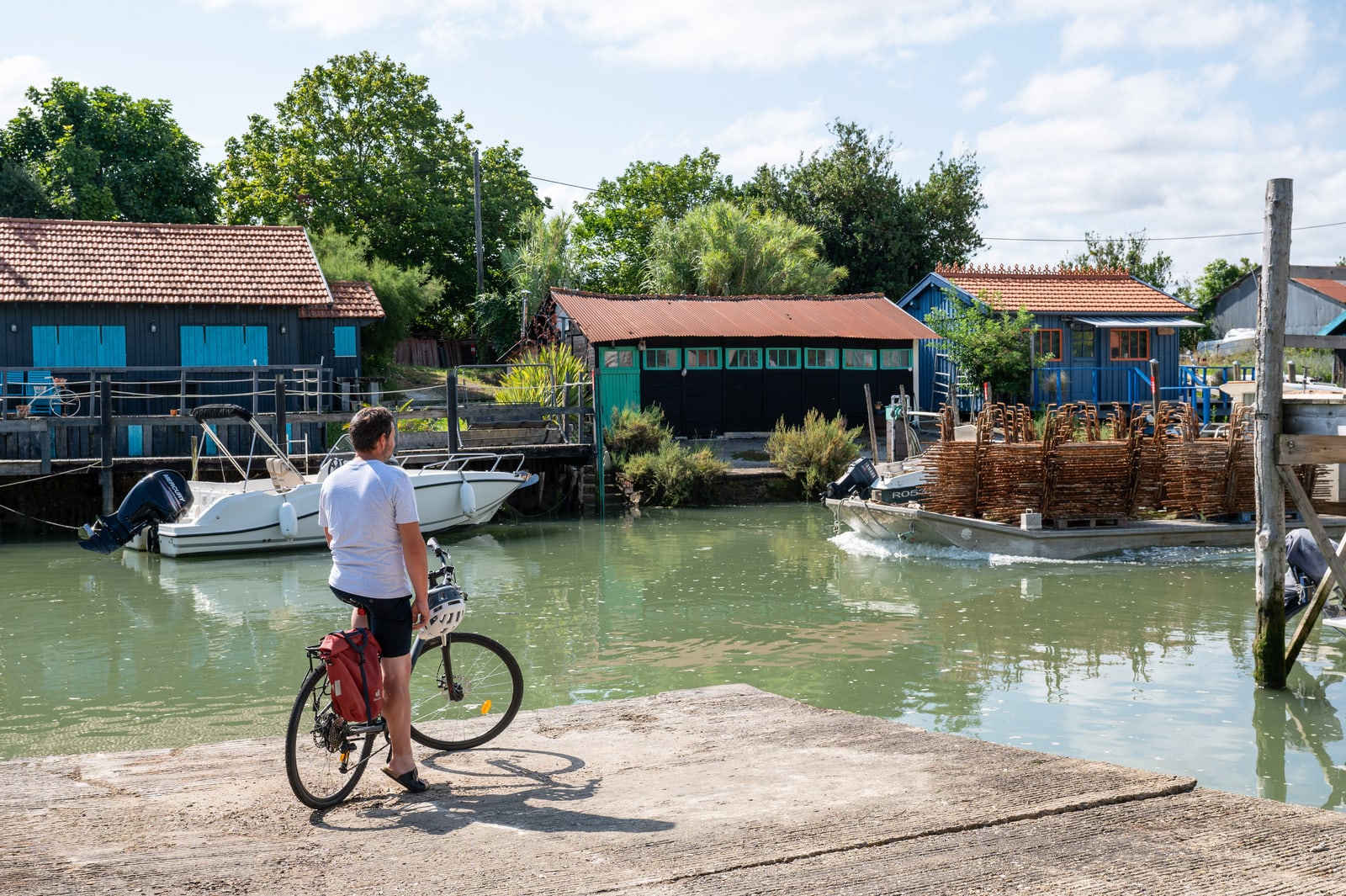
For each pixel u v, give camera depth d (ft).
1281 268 28.27
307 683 15.02
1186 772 22.79
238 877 12.16
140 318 79.05
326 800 14.98
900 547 56.85
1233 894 11.60
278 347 82.48
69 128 124.88
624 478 78.64
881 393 96.48
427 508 61.77
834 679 30.91
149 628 38.70
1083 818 14.33
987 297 105.09
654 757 17.48
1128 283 112.47
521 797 15.35
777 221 138.72
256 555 57.00
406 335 107.76
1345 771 22.84
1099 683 29.99
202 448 72.33
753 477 80.18
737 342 92.38
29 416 65.26
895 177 161.27
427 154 143.02
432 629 16.53
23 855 12.99
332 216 134.31
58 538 63.82
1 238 81.25
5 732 26.55
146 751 18.24
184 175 132.57
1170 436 56.85
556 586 47.06
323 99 139.23
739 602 42.96
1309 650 33.35
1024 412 55.26
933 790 15.49
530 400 82.28
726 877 12.05
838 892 11.62
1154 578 46.83
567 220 134.82
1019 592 43.93
